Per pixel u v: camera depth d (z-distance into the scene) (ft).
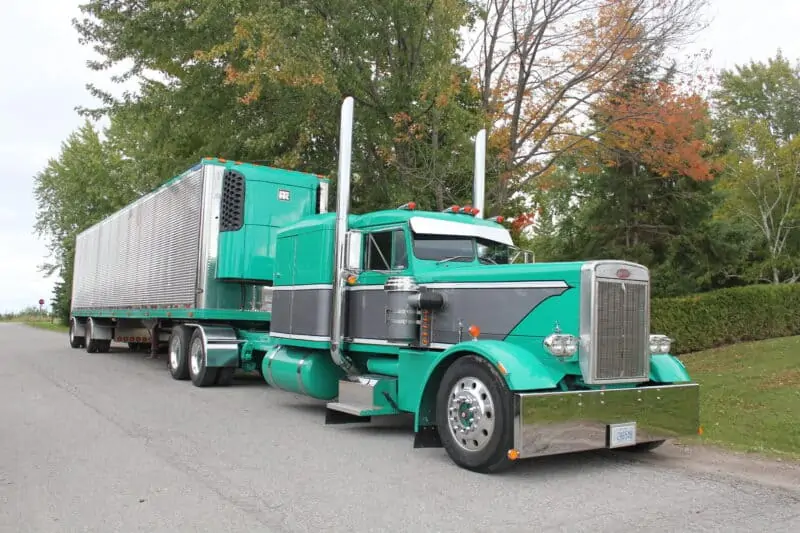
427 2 40.06
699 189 66.08
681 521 16.15
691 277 68.54
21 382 42.45
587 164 45.98
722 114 90.38
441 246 26.86
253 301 42.78
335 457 22.66
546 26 39.50
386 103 43.27
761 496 18.52
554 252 87.45
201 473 20.22
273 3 40.63
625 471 21.26
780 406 30.22
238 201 41.24
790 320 62.18
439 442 23.27
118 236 60.49
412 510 16.72
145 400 35.55
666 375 22.72
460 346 21.44
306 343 30.63
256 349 41.75
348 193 28.99
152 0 49.26
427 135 43.80
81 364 55.88
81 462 21.47
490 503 17.40
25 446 23.76
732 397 33.35
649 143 42.04
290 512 16.49
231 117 51.75
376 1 41.24
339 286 28.73
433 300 24.71
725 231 71.10
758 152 76.38
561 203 89.30
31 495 17.80
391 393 26.48
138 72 56.44
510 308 22.59
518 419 19.04
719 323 55.98
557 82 41.09
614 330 21.03
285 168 47.70
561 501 17.69
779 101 113.80
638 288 21.90
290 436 26.35
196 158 56.70
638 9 38.55
